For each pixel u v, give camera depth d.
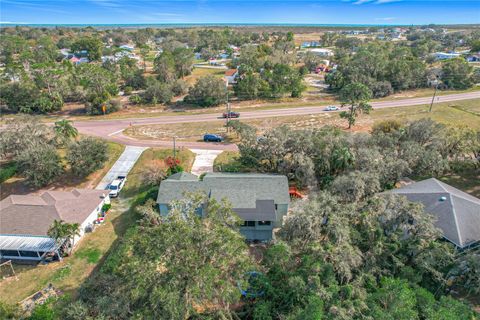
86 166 46.91
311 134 45.59
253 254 32.41
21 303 27.39
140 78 104.75
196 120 75.56
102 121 76.00
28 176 44.94
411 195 35.03
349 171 40.59
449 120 69.88
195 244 20.30
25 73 97.06
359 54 112.12
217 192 36.12
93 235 36.38
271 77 94.25
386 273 24.92
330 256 23.67
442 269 25.39
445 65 99.00
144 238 21.22
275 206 35.44
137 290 18.41
